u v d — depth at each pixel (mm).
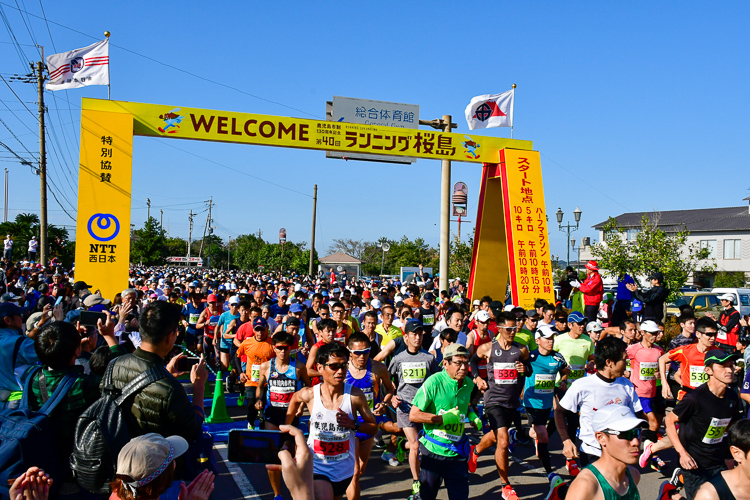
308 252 54594
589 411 5422
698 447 5148
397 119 14914
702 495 3322
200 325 11742
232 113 13344
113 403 3348
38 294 12484
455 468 5254
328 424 4602
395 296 15148
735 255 43531
